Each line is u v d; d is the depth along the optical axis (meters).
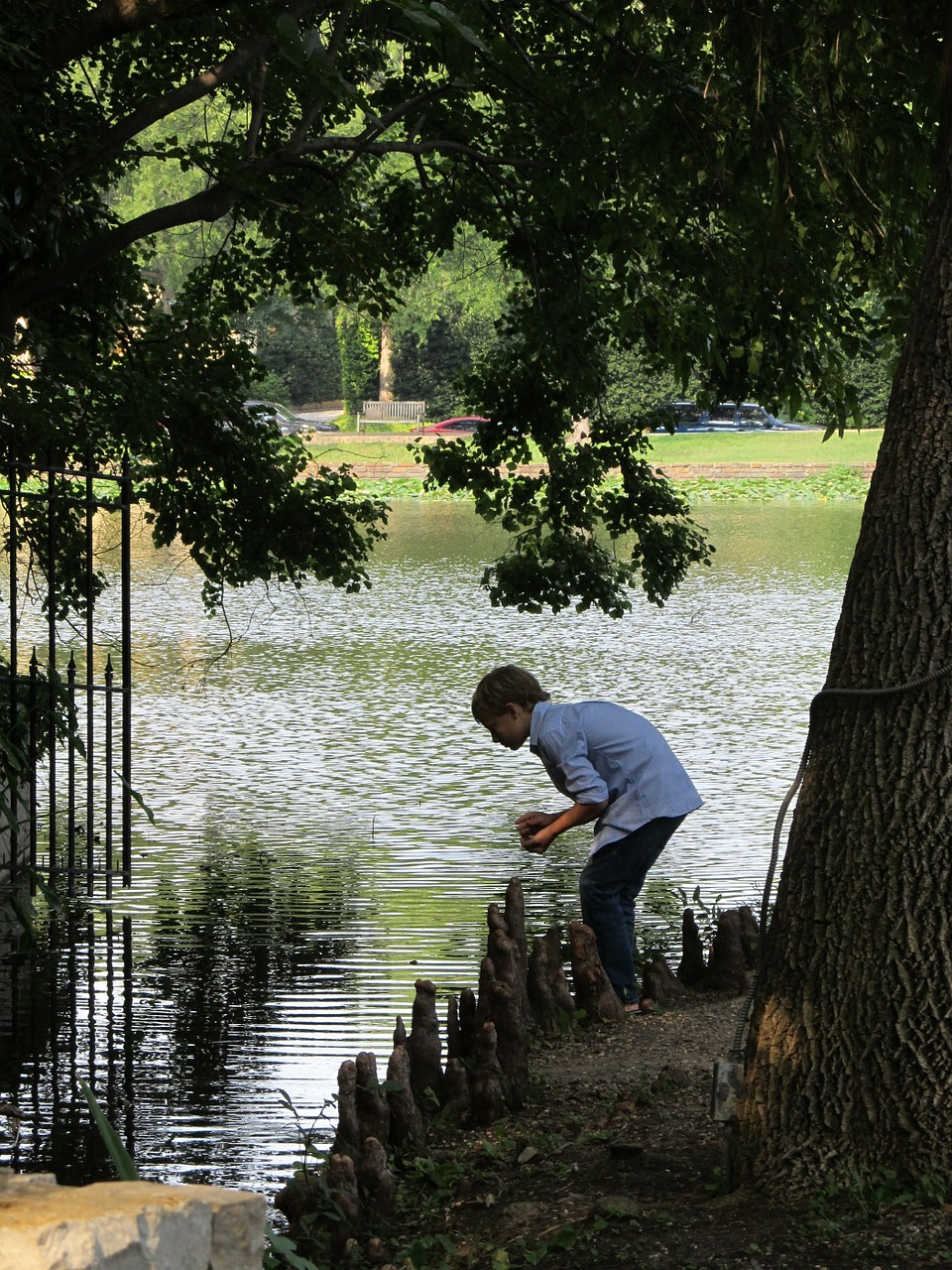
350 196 15.65
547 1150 6.00
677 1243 4.52
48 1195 2.46
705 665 24.55
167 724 19.98
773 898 11.91
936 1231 4.33
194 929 11.38
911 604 4.82
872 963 4.73
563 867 13.40
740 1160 4.89
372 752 18.31
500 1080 6.66
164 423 14.38
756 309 14.05
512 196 15.52
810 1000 4.80
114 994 9.82
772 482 58.72
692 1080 6.75
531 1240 4.89
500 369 16.83
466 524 50.41
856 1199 4.55
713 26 10.20
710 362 14.12
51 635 11.71
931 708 4.77
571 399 16.45
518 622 29.64
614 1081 7.00
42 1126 7.50
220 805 15.72
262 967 10.38
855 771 4.85
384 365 76.00
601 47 12.80
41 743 12.32
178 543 42.31
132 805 15.71
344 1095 6.04
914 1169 4.59
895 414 5.02
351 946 10.95
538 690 8.30
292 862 13.42
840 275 13.34
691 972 9.27
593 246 15.49
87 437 12.67
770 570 37.44
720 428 71.62
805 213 12.62
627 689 22.47
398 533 47.72
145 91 15.10
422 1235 5.38
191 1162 7.05
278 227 15.88
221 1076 8.25
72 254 12.52
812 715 5.02
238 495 15.90
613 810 8.20
